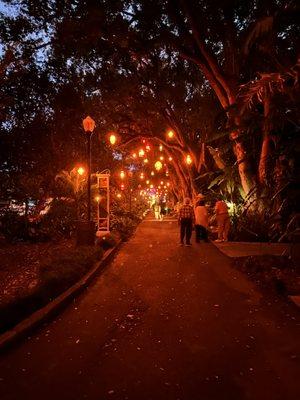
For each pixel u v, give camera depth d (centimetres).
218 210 1644
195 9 1520
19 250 1584
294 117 1215
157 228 2666
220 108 2480
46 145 2377
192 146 2770
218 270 1077
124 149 3728
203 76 2300
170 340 573
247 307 731
